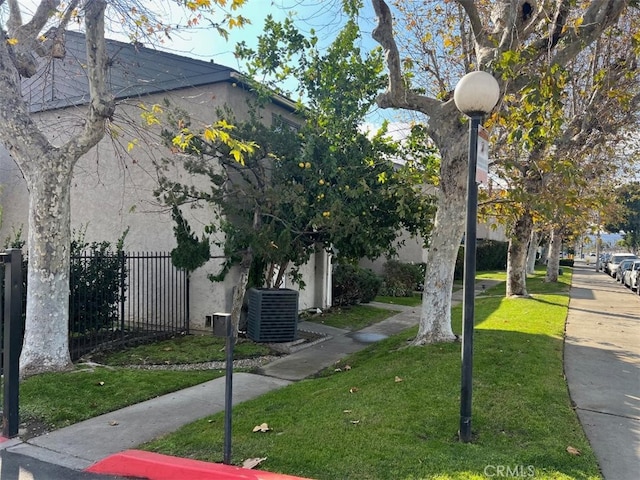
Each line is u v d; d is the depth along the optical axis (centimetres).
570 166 807
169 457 441
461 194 799
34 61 780
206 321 1091
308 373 796
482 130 485
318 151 1011
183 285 1117
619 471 399
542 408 528
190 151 923
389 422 484
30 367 696
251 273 1112
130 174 1198
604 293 1991
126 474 436
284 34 1001
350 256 1081
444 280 816
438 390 574
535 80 642
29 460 466
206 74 1067
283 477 386
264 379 752
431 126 809
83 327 911
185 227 1029
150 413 589
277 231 1001
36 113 1203
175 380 716
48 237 709
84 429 539
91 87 717
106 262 955
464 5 731
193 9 709
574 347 857
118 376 714
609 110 1149
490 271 3469
